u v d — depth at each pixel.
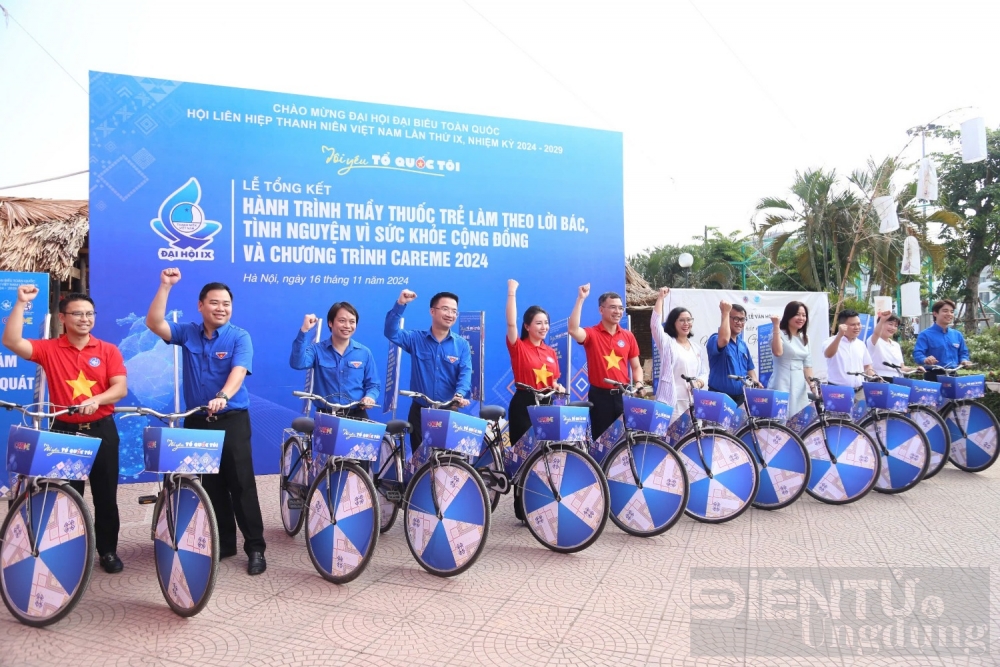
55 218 7.12
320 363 4.70
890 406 5.79
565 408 4.25
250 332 6.58
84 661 2.89
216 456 3.40
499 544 4.54
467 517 3.84
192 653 2.95
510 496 5.89
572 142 7.89
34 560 3.31
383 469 4.64
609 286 8.02
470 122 7.45
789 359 6.24
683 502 4.51
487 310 7.49
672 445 5.12
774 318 6.23
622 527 4.70
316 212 6.82
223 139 6.51
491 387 7.48
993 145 20.59
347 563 3.75
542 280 7.73
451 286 7.34
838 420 5.52
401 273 7.13
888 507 5.38
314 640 3.06
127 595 3.65
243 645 3.02
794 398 6.25
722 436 4.99
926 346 7.27
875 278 19.86
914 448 5.72
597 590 3.66
